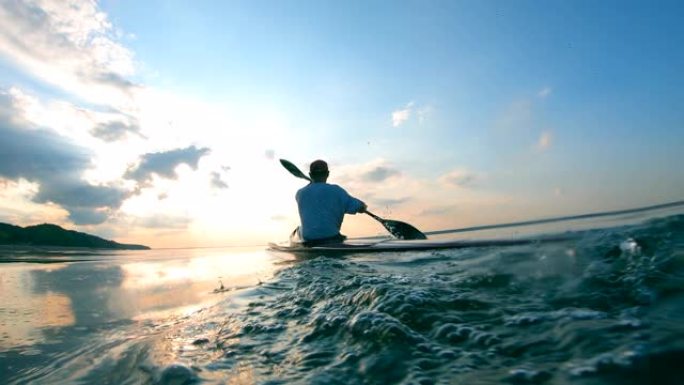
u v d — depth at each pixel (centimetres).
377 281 203
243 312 192
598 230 241
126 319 206
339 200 473
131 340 167
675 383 87
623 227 236
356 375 112
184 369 125
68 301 258
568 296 152
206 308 212
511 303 154
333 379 111
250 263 421
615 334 113
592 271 171
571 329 121
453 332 132
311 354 130
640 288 145
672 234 196
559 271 181
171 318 200
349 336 140
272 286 248
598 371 96
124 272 411
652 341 105
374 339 133
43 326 198
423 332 137
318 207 471
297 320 168
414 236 511
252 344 145
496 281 183
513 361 109
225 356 136
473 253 284
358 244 440
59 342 171
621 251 189
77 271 425
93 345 164
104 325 197
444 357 117
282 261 405
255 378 116
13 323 204
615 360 99
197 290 275
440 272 222
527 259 212
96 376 131
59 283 336
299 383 110
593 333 116
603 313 132
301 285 237
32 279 362
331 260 343
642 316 123
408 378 107
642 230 212
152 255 727
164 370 126
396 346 126
